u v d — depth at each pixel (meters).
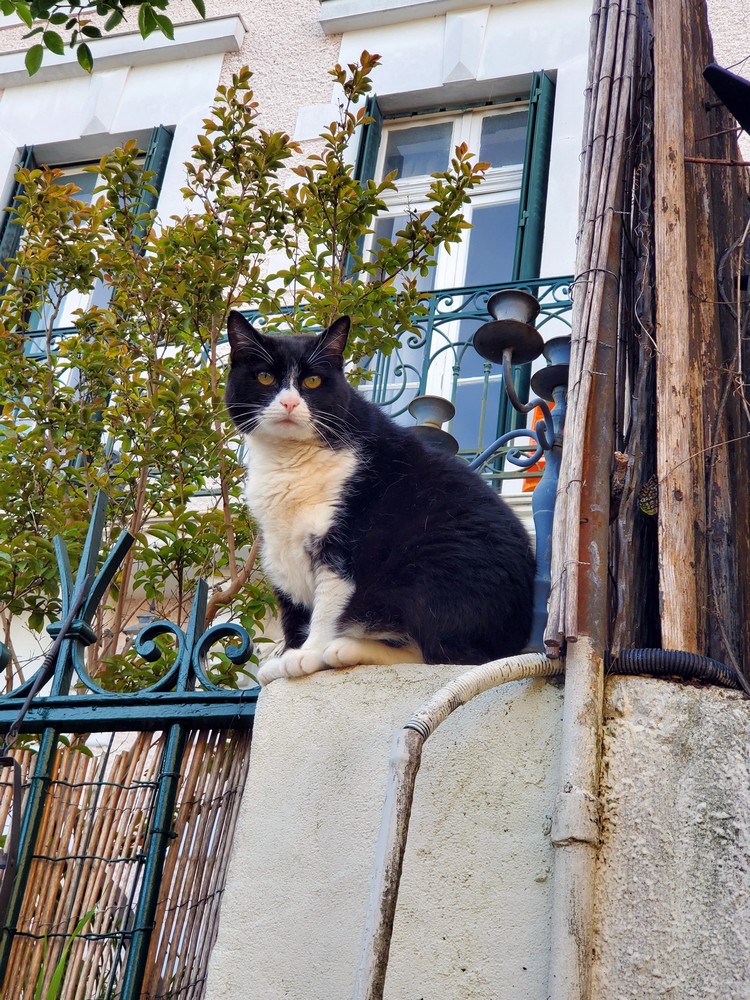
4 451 4.97
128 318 5.13
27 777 2.61
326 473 3.32
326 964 1.96
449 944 1.89
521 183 7.62
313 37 8.50
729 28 7.10
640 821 1.85
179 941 2.31
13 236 8.40
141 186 5.26
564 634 2.00
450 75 7.94
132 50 8.80
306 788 2.13
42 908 2.39
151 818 2.41
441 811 1.99
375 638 3.05
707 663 1.97
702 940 1.75
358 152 7.78
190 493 4.87
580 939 1.77
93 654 4.40
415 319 6.35
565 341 4.05
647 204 2.55
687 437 2.23
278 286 6.87
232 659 2.61
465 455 6.04
